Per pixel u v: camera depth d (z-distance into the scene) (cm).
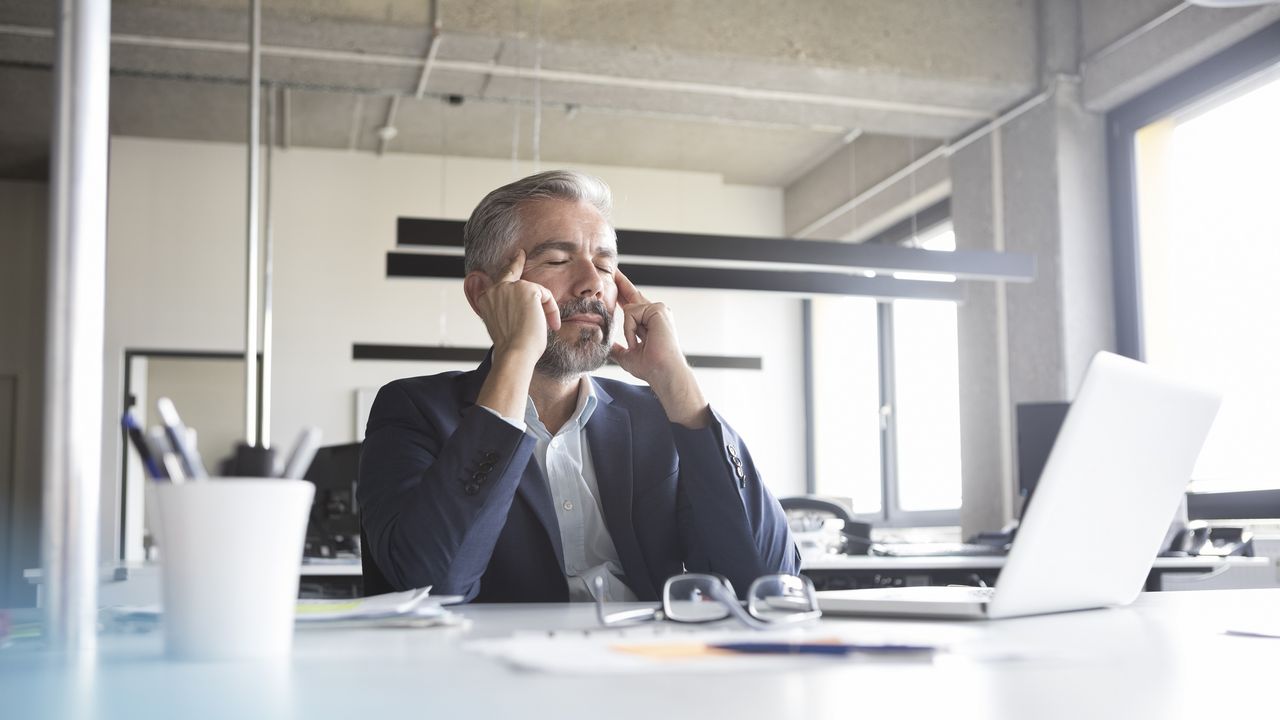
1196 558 374
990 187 564
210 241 701
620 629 85
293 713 47
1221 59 462
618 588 152
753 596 87
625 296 162
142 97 639
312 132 694
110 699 52
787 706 48
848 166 736
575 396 161
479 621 97
